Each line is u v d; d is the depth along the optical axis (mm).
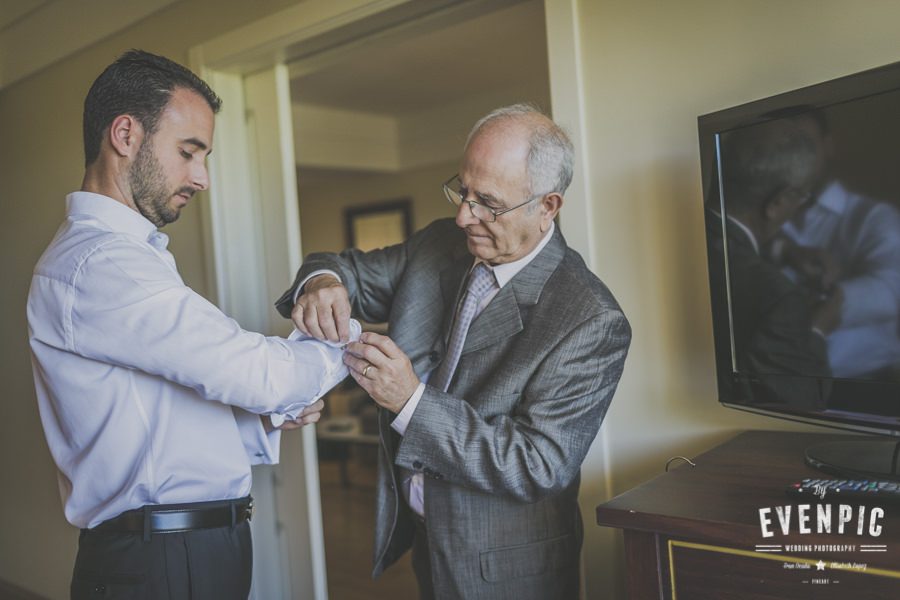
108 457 1280
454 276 1570
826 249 1243
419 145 6434
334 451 6352
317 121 6004
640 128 1667
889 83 1146
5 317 3508
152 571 1281
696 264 1611
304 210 7770
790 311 1300
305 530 2547
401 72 4996
